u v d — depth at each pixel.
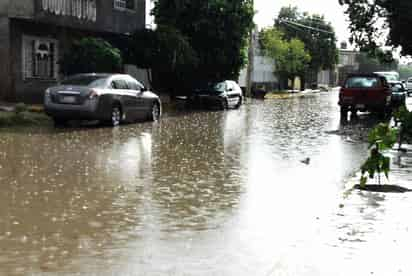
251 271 5.45
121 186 9.35
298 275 5.29
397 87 30.97
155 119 22.08
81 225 7.02
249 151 13.89
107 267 5.55
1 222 7.11
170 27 29.70
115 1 29.38
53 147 13.57
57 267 5.55
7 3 23.39
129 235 6.62
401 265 5.52
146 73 34.72
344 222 7.05
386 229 6.73
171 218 7.40
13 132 16.39
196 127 19.73
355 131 19.52
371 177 9.26
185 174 10.59
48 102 18.16
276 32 61.31
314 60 76.25
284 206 8.16
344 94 25.81
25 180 9.66
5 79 23.88
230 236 6.61
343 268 5.44
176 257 5.85
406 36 28.16
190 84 32.47
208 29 32.62
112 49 24.53
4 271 5.44
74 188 9.12
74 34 27.70
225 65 34.22
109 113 18.62
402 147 14.65
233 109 30.95
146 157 12.51
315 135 17.98
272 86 64.06
